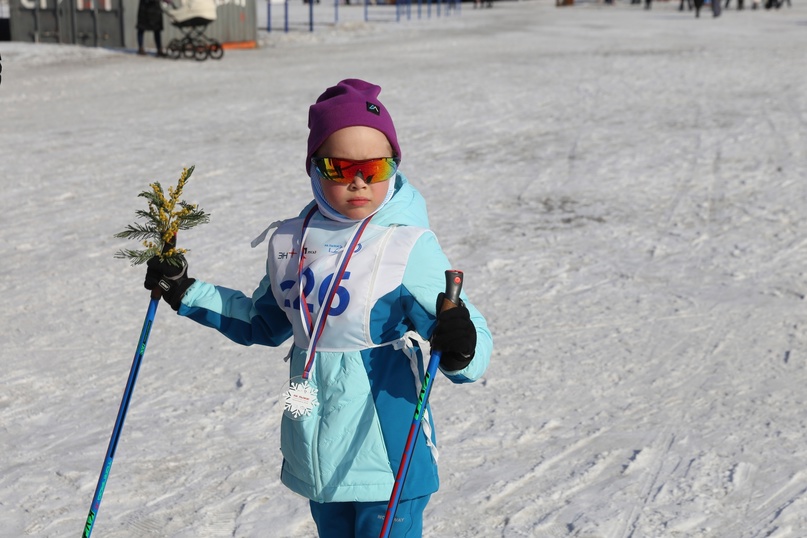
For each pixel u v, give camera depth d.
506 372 5.09
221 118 14.13
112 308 6.19
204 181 9.99
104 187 9.73
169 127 13.38
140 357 2.76
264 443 4.31
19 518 3.70
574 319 5.90
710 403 4.68
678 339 5.55
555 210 8.67
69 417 4.60
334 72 19.78
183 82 18.42
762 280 6.61
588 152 11.28
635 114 13.98
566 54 23.33
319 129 2.46
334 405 2.50
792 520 3.60
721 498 3.78
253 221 8.34
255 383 4.98
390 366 2.50
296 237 2.59
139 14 22.80
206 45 22.50
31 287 6.61
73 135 12.74
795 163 10.29
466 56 23.09
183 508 3.76
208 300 2.71
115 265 7.11
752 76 18.14
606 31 31.94
